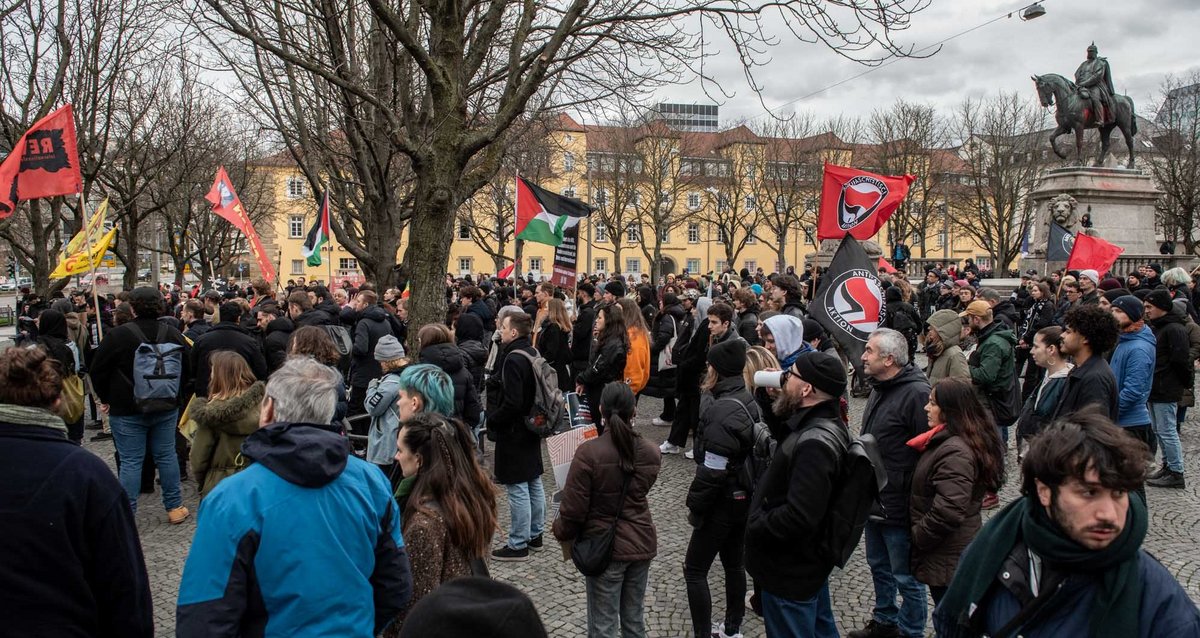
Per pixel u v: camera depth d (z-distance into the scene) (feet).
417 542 9.71
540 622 4.81
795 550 11.16
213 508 7.82
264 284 34.55
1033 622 6.38
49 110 42.86
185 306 28.43
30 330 40.45
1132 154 74.02
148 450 24.39
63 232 82.48
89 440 31.81
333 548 8.00
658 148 153.48
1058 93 72.28
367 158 42.16
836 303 20.48
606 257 214.90
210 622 7.38
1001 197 135.03
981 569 6.84
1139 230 70.90
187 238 115.34
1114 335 16.85
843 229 21.43
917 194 147.64
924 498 12.94
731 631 14.25
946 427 12.96
